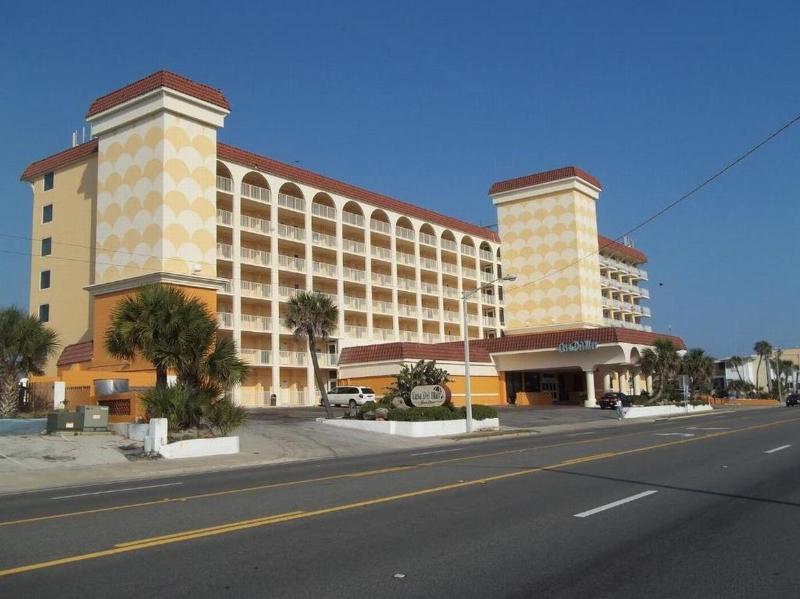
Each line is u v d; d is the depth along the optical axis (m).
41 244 51.09
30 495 15.72
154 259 40.50
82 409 27.16
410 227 71.44
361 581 6.83
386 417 35.38
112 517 10.74
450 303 77.31
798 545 8.37
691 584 6.76
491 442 30.14
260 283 54.88
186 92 41.69
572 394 74.38
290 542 8.59
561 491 12.64
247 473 19.08
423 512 10.65
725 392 95.75
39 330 31.03
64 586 6.72
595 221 73.88
